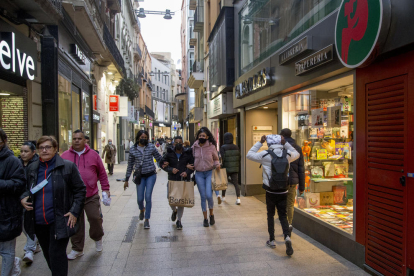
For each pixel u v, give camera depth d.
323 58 4.04
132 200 7.82
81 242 4.01
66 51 8.48
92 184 4.04
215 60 10.99
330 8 4.16
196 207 6.98
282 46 5.72
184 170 5.40
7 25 5.22
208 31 16.70
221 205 7.12
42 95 6.93
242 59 8.48
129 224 5.60
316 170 4.96
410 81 2.91
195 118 19.88
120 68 17.69
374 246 3.41
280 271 3.58
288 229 4.06
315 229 4.62
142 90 36.53
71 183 2.97
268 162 4.17
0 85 5.41
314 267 3.68
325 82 4.41
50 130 6.95
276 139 4.21
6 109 6.22
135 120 27.11
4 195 2.85
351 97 4.31
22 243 4.57
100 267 3.73
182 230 5.21
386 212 3.22
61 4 7.19
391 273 3.15
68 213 2.89
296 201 5.31
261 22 6.93
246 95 7.63
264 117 8.55
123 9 22.81
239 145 9.91
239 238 4.76
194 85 20.61
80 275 3.52
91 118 11.99
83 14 8.31
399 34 2.82
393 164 3.13
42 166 2.93
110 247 4.41
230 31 9.27
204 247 4.39
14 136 6.24
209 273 3.56
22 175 2.90
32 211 2.85
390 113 3.17
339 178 4.62
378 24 2.94
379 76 3.31
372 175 3.44
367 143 3.52
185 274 3.54
